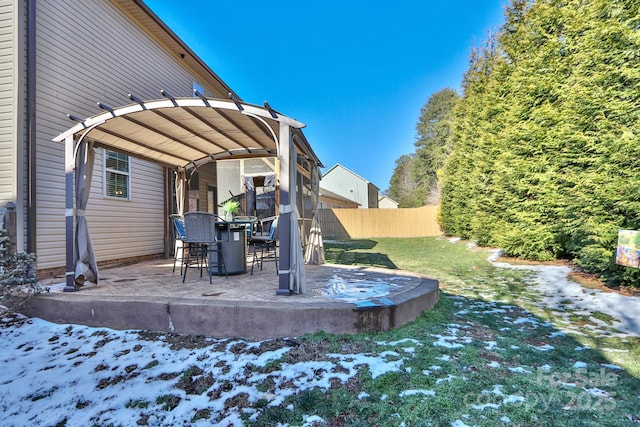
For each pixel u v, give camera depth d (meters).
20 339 3.30
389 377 2.43
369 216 17.94
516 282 5.74
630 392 2.30
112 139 4.96
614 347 3.07
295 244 3.79
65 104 5.36
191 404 2.25
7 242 4.10
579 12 6.00
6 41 4.68
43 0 5.00
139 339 3.18
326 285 4.31
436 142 28.14
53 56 5.15
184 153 6.25
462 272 6.76
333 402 2.18
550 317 3.94
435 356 2.77
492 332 3.42
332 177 30.06
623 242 3.63
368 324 3.18
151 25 7.14
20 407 2.29
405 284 4.36
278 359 2.69
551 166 6.53
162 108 3.90
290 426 2.00
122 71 6.56
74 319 3.60
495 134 8.84
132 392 2.39
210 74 9.55
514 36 8.60
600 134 4.90
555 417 2.02
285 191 3.75
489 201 8.59
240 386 2.40
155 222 7.73
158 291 3.98
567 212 5.41
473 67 11.99
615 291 4.63
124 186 6.79
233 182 9.48
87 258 4.22
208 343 3.05
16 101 4.64
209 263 4.58
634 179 4.39
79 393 2.42
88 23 5.79
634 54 4.57
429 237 16.08
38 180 4.91
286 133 3.75
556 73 6.52
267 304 3.21
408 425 1.96
